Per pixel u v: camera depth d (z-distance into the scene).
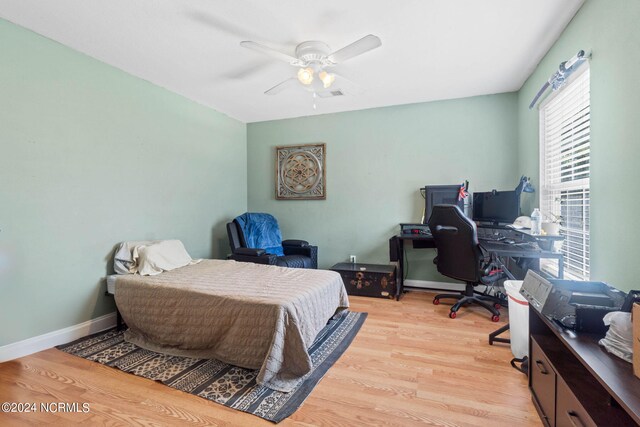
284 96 3.53
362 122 4.05
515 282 2.25
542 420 1.45
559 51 2.29
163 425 1.47
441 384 1.79
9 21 2.08
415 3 1.91
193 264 3.00
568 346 1.15
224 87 3.26
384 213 3.99
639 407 0.79
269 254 3.48
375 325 2.70
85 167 2.54
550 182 2.73
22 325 2.16
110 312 2.71
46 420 1.50
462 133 3.64
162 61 2.67
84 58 2.53
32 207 2.21
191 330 2.12
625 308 1.15
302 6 1.93
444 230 2.86
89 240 2.56
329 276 2.60
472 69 2.86
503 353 2.17
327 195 4.24
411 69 2.85
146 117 3.06
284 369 1.88
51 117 2.31
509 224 3.06
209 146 3.90
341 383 1.81
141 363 2.04
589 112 1.98
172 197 3.36
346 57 2.27
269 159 4.53
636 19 1.44
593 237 1.87
